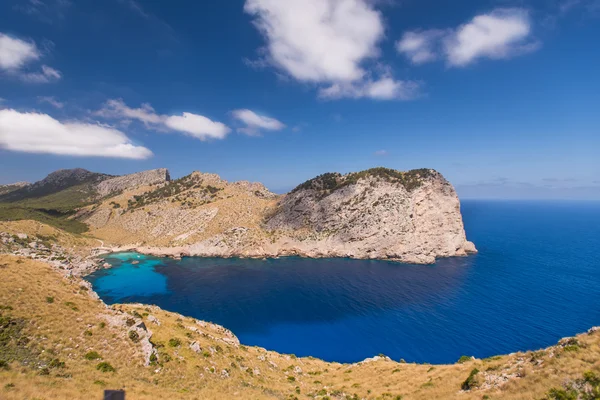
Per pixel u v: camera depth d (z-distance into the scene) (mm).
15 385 20859
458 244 164625
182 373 32906
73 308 36000
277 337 75875
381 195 173125
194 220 190375
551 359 23891
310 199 190125
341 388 40156
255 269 139750
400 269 138000
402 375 40531
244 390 33281
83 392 22672
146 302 97688
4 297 32781
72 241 156750
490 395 23531
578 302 95438
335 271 135875
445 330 77562
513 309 90375
